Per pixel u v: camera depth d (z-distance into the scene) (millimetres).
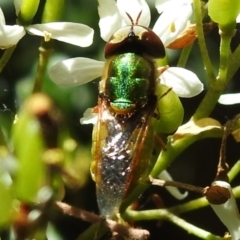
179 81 73
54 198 51
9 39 69
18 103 90
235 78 104
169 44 74
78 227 91
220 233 106
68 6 96
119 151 68
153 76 72
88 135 91
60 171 50
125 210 72
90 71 74
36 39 98
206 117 72
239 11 68
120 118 70
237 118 70
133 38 72
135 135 69
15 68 96
